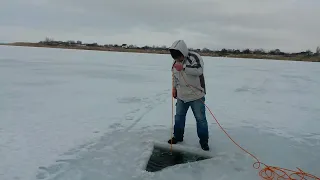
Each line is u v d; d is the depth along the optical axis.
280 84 14.20
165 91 10.52
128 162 4.13
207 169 3.97
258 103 8.94
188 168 3.97
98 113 6.86
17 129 5.44
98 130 5.53
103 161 4.14
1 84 10.47
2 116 6.30
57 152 4.42
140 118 6.48
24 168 3.86
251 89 12.07
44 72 14.73
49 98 8.43
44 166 3.94
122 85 11.63
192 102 4.45
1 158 4.14
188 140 5.02
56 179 3.60
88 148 4.61
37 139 4.95
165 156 4.48
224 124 6.23
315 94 11.30
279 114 7.48
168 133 5.42
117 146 4.72
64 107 7.38
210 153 4.48
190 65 4.16
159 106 7.84
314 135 5.72
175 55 4.19
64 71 15.68
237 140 5.19
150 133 5.39
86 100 8.35
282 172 3.98
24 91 9.34
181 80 4.35
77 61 24.47
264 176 3.85
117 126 5.82
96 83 11.88
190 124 6.01
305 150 4.86
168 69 20.03
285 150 4.81
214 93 10.60
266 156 4.50
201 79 4.37
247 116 7.09
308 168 4.16
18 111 6.79
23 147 4.57
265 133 5.70
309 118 7.15
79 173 3.77
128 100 8.58
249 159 4.34
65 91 9.66
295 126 6.34
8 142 4.76
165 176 3.75
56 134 5.24
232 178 3.76
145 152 4.46
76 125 5.82
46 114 6.61
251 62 38.25
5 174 3.68
